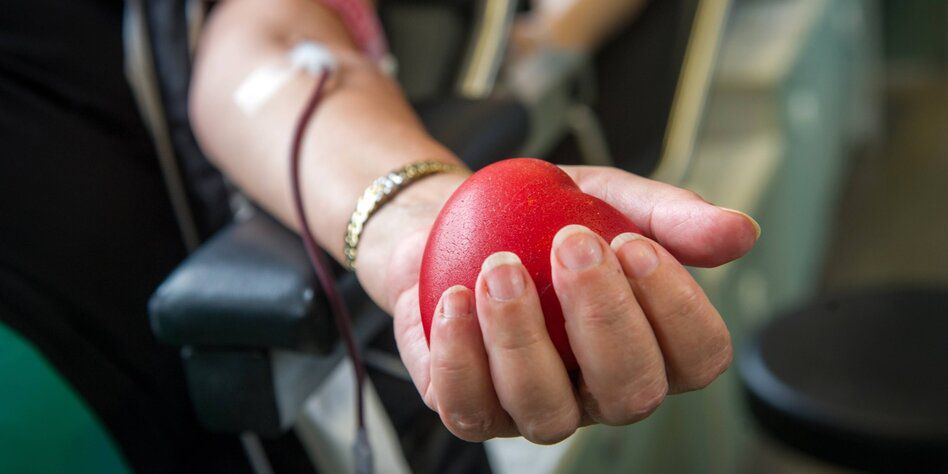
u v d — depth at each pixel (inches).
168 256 24.2
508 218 14.1
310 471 25.0
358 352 18.2
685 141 45.0
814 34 76.6
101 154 23.5
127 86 24.9
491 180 14.7
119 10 25.7
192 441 23.4
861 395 31.4
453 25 36.7
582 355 13.4
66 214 22.2
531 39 42.1
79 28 24.5
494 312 13.1
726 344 14.1
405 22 36.7
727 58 65.2
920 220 95.4
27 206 21.5
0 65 22.8
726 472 60.3
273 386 18.7
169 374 23.1
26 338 20.0
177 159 23.6
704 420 55.3
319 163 19.1
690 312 13.6
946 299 36.5
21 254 20.9
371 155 18.9
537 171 14.7
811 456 32.0
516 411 13.6
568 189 14.5
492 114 24.2
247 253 19.1
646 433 45.1
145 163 24.5
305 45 22.0
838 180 103.0
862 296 37.5
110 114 24.2
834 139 96.9
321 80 20.8
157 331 18.6
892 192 102.6
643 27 44.5
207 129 21.8
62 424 19.9
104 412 20.9
